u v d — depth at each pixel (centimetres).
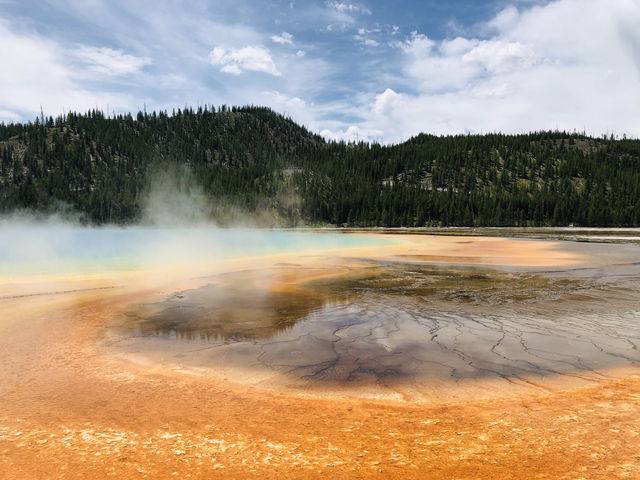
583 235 6003
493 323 925
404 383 573
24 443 409
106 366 656
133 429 439
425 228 10388
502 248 3300
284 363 666
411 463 358
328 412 480
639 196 11781
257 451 388
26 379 598
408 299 1221
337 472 346
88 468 361
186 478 342
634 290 1349
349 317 996
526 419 447
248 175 15375
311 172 16612
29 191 11931
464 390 544
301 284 1510
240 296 1275
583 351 714
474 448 384
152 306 1127
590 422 434
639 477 325
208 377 606
